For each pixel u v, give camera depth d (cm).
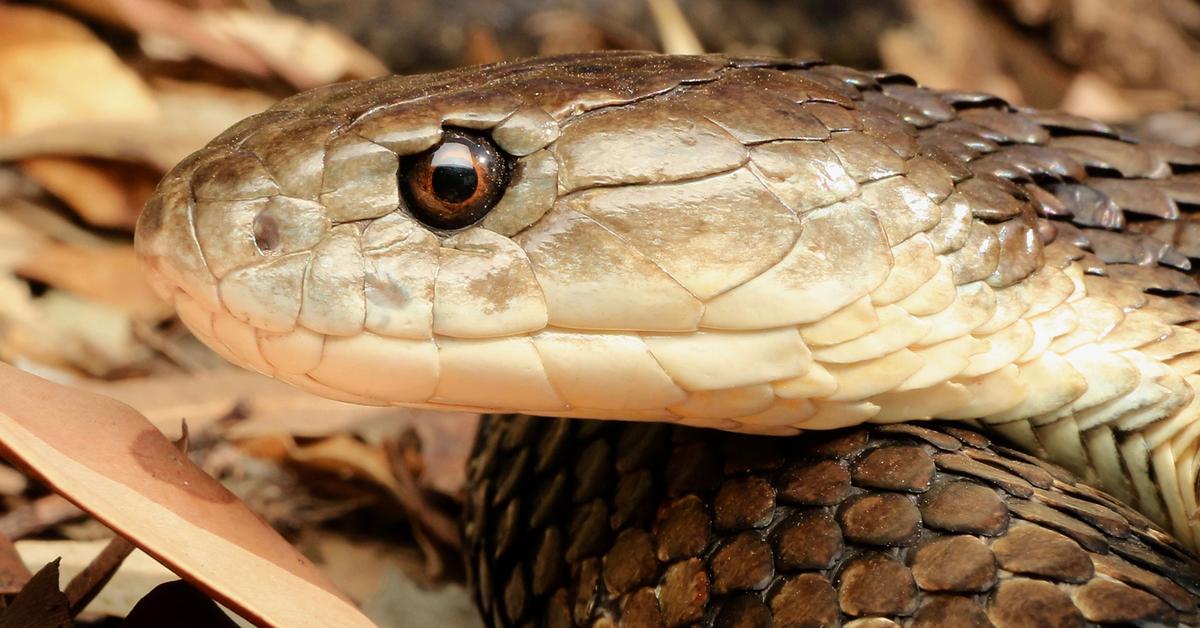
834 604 23
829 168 24
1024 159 25
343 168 24
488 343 24
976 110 26
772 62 25
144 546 23
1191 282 25
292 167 24
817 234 24
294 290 24
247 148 24
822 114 24
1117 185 26
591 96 24
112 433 24
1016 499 24
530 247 24
